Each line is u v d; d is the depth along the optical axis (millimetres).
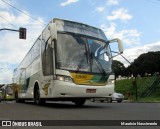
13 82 32156
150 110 13109
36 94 17750
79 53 14562
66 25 14906
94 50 15008
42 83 16203
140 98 52031
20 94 24594
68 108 14508
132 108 14570
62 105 17688
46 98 15766
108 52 15570
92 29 15609
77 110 13062
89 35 15266
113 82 15078
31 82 19469
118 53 15477
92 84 14289
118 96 37438
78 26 15188
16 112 12016
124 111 12500
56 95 14148
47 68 15188
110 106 16625
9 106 16562
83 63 14430
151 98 49375
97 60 14852
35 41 18984
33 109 13773
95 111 12492
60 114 11102
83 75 14203
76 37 14820
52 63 14367
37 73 17484
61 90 13914
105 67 14961
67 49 14422
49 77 14828
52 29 13969
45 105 17391
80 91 14000
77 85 13969
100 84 14516
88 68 14422
